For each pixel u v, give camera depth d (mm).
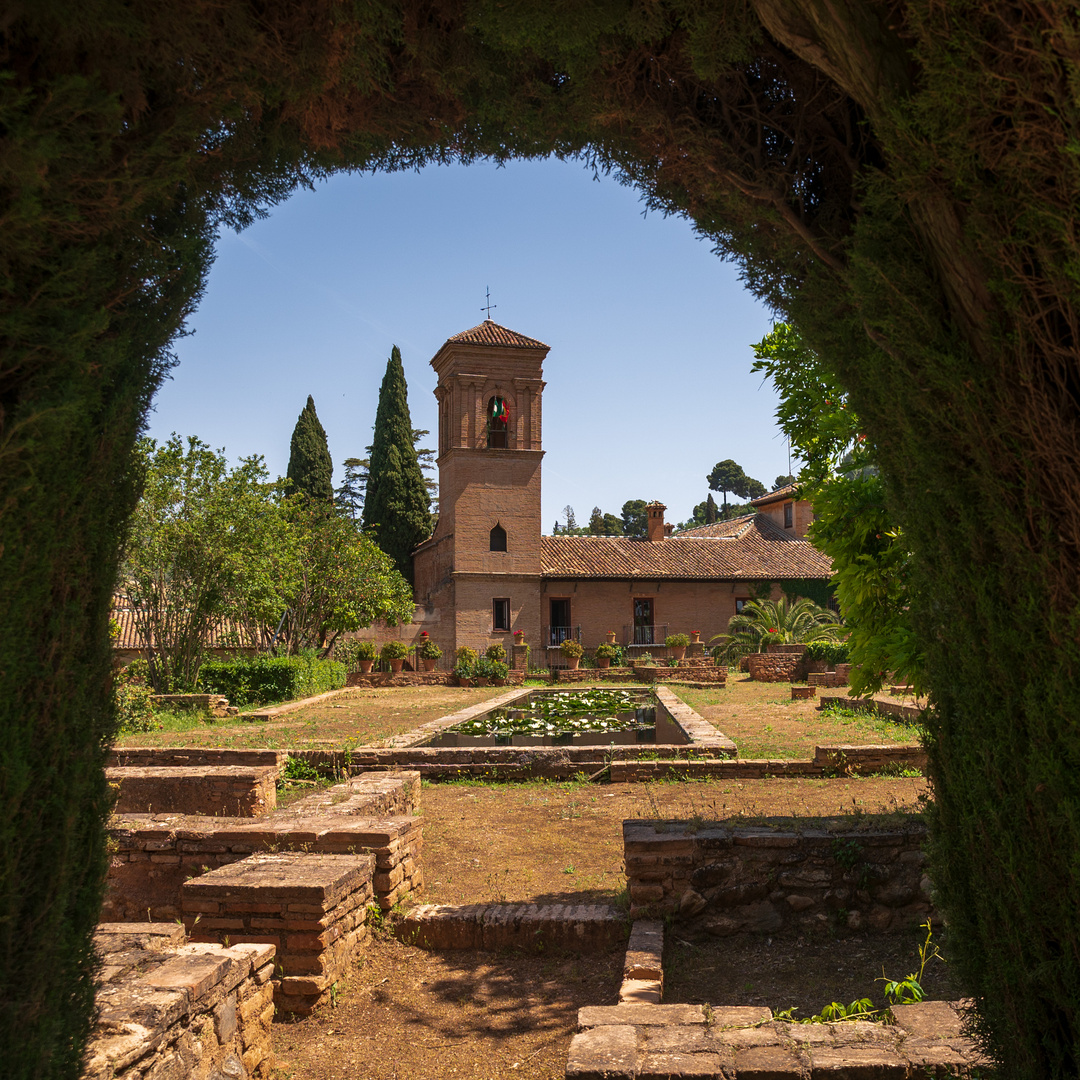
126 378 2713
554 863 6941
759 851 5270
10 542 2254
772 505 42812
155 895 5836
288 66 2871
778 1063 2861
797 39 2682
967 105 2152
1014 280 2225
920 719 2979
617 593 34594
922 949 4484
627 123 3512
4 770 2262
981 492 2504
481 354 32844
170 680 19688
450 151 3791
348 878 4867
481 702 20375
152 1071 2893
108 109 2307
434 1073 3803
